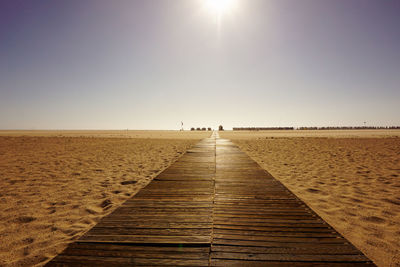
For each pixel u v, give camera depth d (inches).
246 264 72.5
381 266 83.7
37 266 82.9
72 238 106.5
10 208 147.3
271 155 427.5
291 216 114.0
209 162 289.1
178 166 260.7
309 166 310.7
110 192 185.0
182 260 74.8
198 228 99.3
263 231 96.5
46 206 151.6
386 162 335.9
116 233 94.0
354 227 119.5
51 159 364.8
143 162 340.8
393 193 182.2
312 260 75.1
